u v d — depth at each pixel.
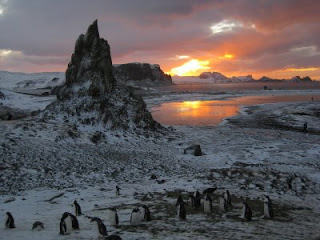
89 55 49.09
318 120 62.75
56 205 20.61
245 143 43.16
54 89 108.00
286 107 82.06
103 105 46.00
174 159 35.56
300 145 41.62
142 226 15.08
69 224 14.30
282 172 28.12
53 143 35.53
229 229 14.70
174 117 70.19
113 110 46.34
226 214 17.34
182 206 16.56
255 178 26.73
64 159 31.84
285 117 66.19
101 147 37.62
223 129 53.88
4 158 29.20
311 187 25.27
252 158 35.62
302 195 23.25
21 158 30.02
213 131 51.84
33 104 75.12
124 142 41.09
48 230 14.78
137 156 35.94
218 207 18.95
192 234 13.86
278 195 22.80
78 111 44.94
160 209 18.59
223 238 13.36
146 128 47.12
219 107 89.75
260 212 18.06
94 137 39.38
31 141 34.72
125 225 15.28
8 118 51.94
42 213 18.73
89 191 23.89
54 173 28.19
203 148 40.47
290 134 49.72
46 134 37.28
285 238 13.63
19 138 34.69
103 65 49.16
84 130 41.72
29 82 182.75
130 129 45.41
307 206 20.36
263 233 14.21
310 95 134.88
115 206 19.62
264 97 125.75
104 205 20.02
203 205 18.86
